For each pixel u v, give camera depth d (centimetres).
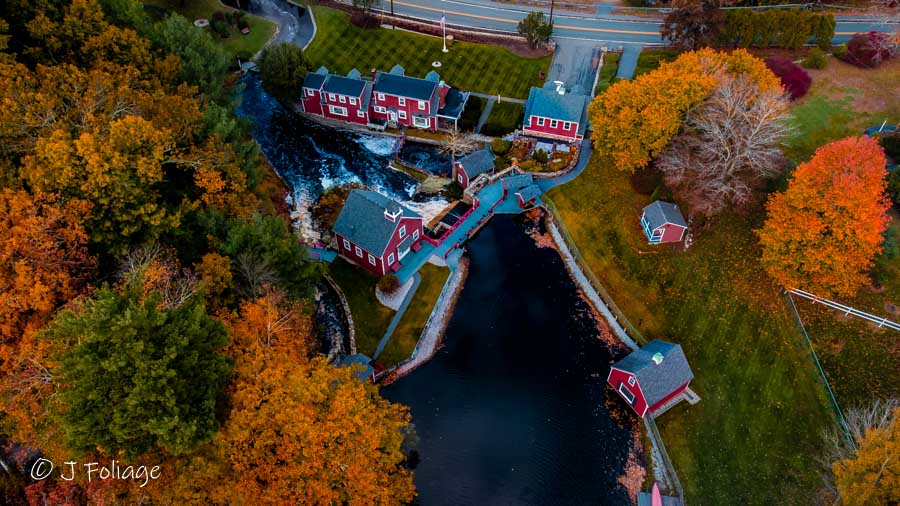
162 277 3744
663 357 4622
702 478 4294
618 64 8012
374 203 5559
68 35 5456
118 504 3022
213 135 5134
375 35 8769
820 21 7562
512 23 9025
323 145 7469
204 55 6456
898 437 3459
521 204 6462
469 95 7894
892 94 6888
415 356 5100
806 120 6694
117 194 3928
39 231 3522
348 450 3428
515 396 4862
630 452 4497
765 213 5731
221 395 3456
